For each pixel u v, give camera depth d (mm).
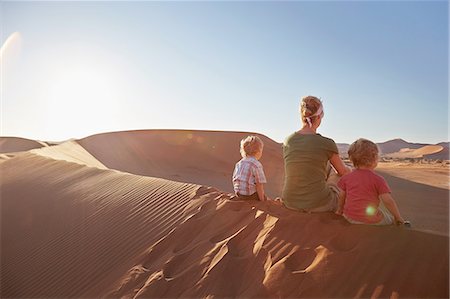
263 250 3385
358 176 3312
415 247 2771
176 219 4934
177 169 22484
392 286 2584
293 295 2809
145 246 4594
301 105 3967
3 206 8023
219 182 18734
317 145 3705
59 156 15758
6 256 5934
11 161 12109
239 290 3111
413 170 27688
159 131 28859
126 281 3963
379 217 3217
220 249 3680
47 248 5715
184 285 3434
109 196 6773
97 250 5043
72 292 4422
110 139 26938
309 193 3748
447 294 2396
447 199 13359
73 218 6332
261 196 4504
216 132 28922
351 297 2627
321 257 3006
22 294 4762
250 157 4656
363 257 2859
